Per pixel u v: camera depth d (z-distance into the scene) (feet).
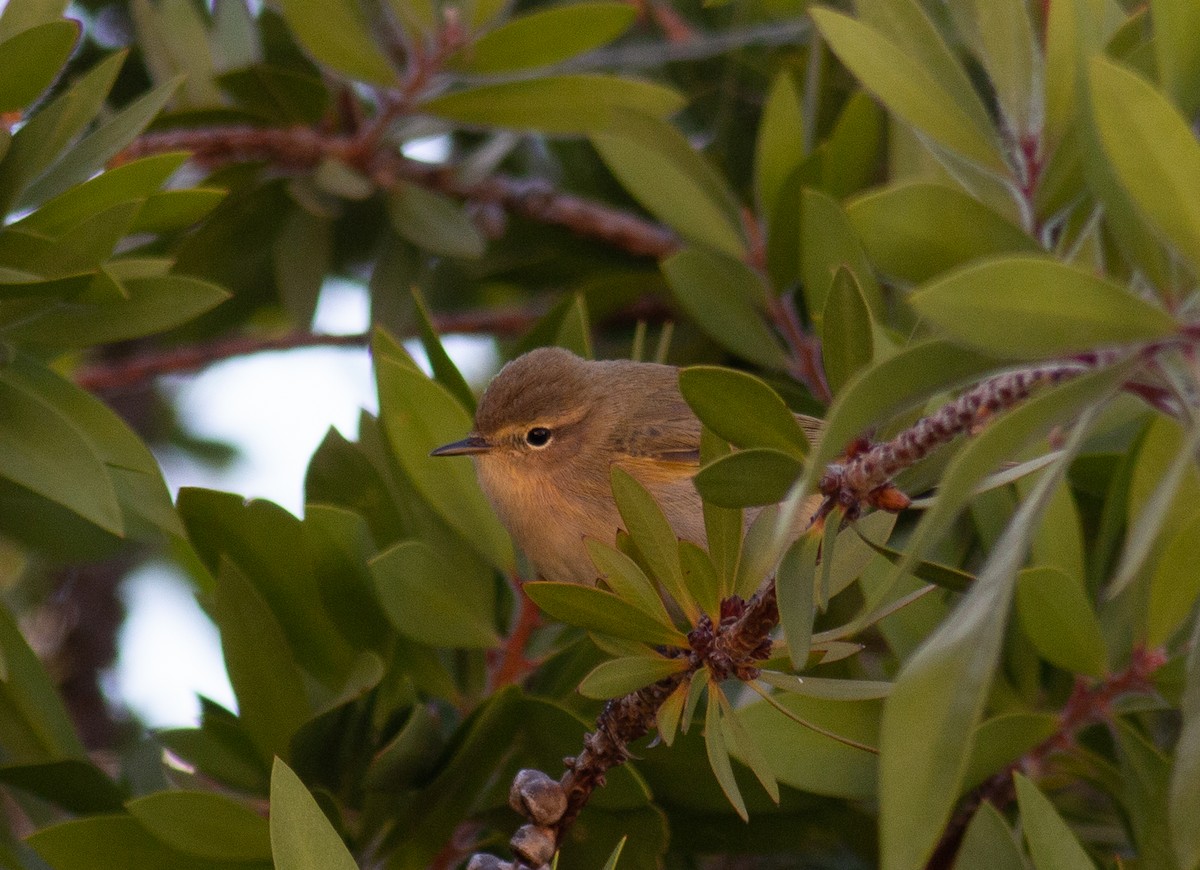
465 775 23.56
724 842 26.22
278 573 25.38
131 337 24.12
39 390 23.57
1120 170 13.35
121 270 24.77
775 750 23.40
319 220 36.68
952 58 20.83
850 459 17.11
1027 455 24.54
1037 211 21.31
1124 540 25.05
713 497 16.31
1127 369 13.15
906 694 12.85
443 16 32.60
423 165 37.63
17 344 24.00
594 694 17.95
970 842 18.61
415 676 25.94
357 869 16.51
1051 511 23.93
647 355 40.47
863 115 31.96
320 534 24.61
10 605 41.39
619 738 19.52
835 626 29.78
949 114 20.01
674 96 32.14
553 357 34.58
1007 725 21.66
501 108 32.35
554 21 31.19
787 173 31.81
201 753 25.67
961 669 12.88
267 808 25.44
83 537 30.27
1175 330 12.82
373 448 28.73
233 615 23.68
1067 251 21.79
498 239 39.70
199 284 24.25
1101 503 27.50
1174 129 13.07
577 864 23.15
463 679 27.04
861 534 18.11
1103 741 26.16
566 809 19.83
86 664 40.86
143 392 45.60
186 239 36.37
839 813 26.05
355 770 24.80
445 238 35.29
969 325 12.59
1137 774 22.53
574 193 41.88
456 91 32.76
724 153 40.29
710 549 18.54
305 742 23.29
